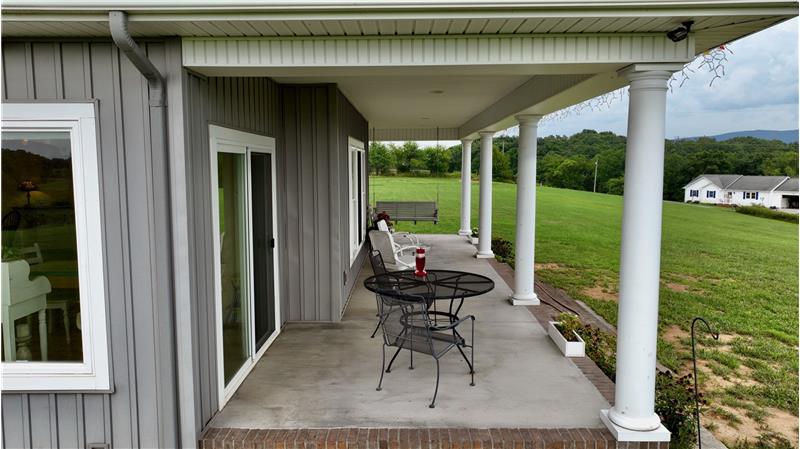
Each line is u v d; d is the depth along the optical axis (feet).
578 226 63.46
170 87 9.66
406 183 95.66
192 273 10.15
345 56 9.64
